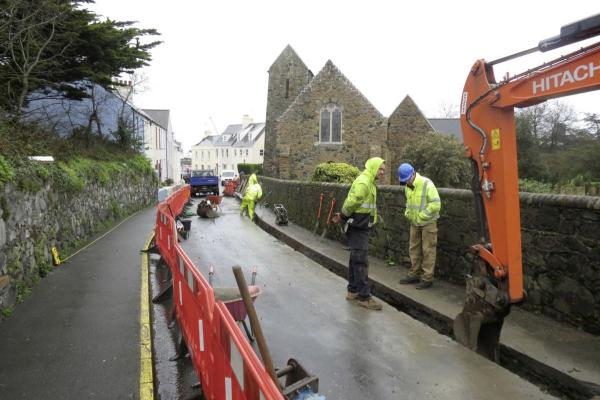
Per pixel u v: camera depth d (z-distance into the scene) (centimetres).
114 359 464
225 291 468
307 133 3241
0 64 1206
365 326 538
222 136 9100
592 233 470
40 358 465
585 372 394
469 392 381
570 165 2986
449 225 704
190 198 2978
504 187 433
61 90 1584
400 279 726
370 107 3212
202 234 1284
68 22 1288
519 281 439
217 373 324
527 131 3409
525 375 436
